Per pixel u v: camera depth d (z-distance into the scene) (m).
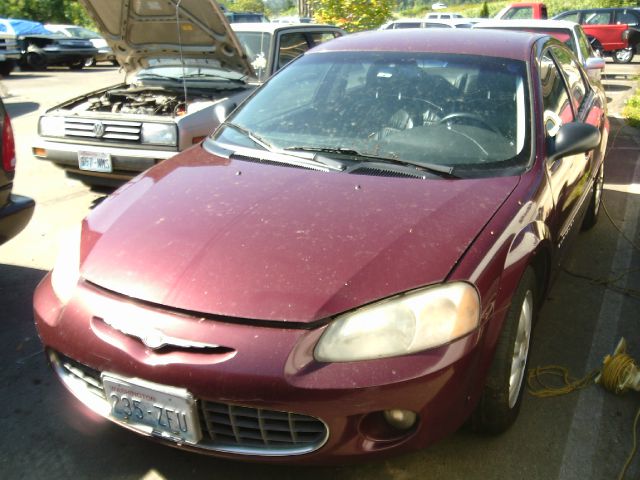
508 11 13.88
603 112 4.55
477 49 3.25
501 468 2.34
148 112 5.06
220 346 1.92
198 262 2.10
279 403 1.88
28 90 13.80
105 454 2.41
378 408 1.89
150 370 1.97
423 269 2.03
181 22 5.13
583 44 9.04
